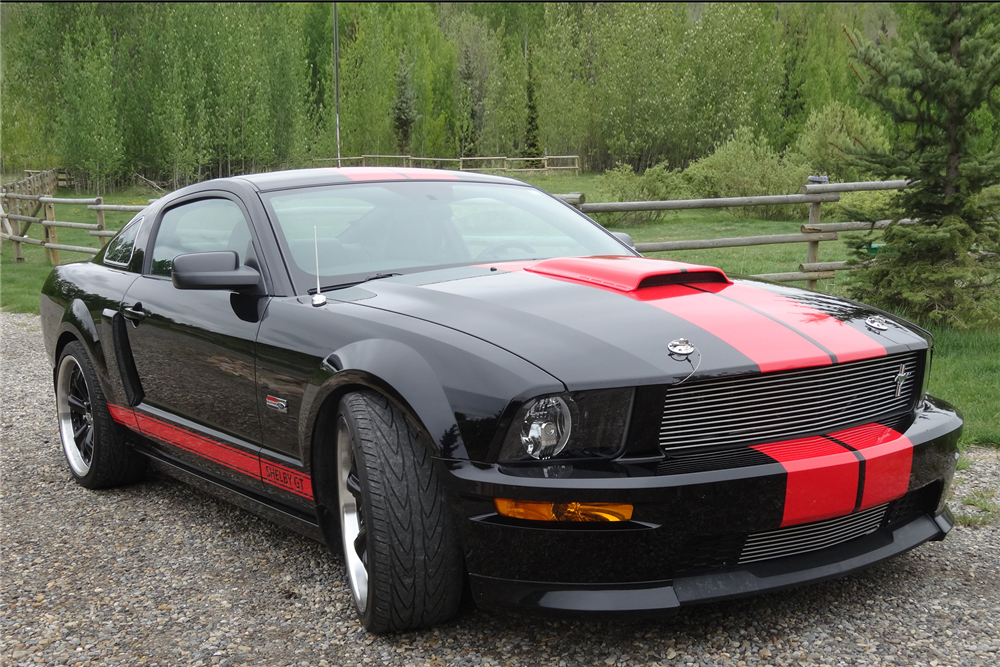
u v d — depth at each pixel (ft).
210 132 146.82
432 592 7.71
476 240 10.84
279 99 162.20
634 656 7.59
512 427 7.04
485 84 234.79
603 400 7.03
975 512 10.95
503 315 8.00
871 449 7.63
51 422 17.76
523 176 175.83
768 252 46.93
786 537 7.60
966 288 23.07
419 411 7.41
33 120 144.05
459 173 12.66
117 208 42.16
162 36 146.61
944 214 23.04
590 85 193.06
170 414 11.48
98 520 12.00
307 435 8.75
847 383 7.98
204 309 10.53
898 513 8.46
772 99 169.58
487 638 8.04
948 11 22.56
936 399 9.30
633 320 7.86
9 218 52.85
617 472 6.93
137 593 9.49
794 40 179.42
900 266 23.31
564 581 7.06
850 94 163.22
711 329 7.78
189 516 12.04
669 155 176.55
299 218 10.42
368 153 197.98
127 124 146.20
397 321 8.21
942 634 7.79
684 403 7.23
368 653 7.90
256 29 156.46
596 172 188.03
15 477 14.17
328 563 10.15
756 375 7.38
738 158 86.22
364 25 220.23
